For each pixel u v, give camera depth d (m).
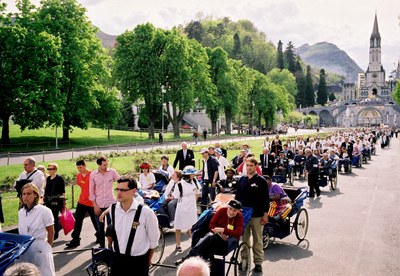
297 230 11.82
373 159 39.94
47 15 43.69
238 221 8.02
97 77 51.06
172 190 10.95
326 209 16.50
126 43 56.47
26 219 6.99
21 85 39.50
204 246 7.71
